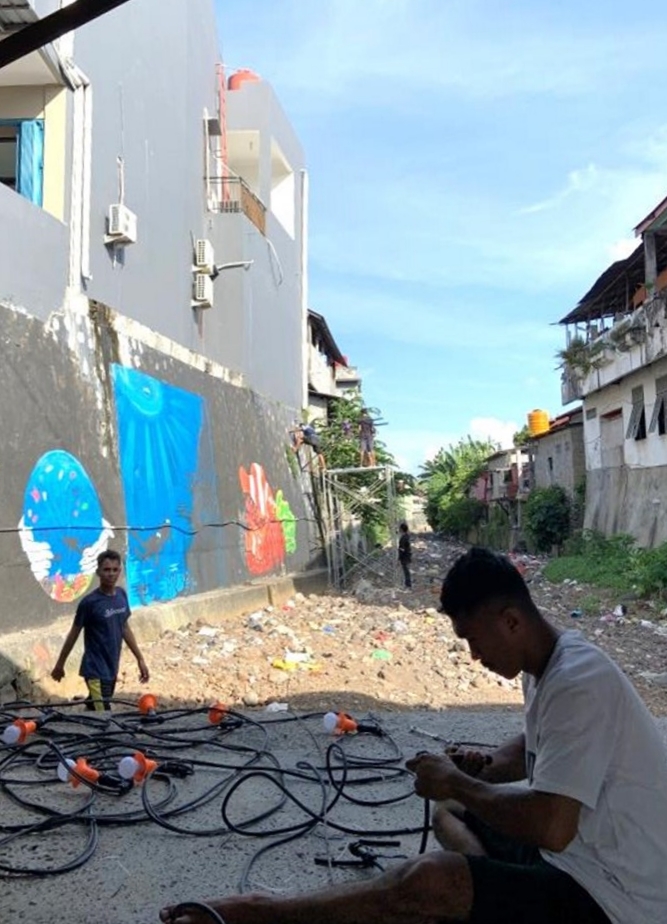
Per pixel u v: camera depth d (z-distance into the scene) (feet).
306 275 84.07
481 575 8.13
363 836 14.14
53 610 31.81
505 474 150.30
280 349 72.28
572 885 7.58
